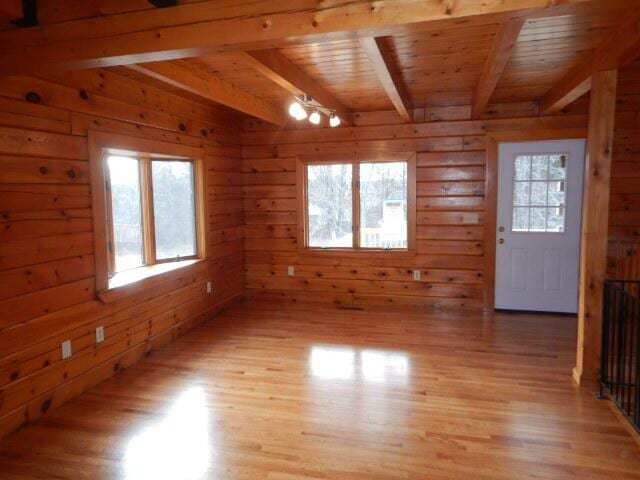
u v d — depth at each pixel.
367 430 2.48
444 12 1.68
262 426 2.54
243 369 3.36
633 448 2.27
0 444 2.38
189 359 3.57
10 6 2.02
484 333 4.13
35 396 2.62
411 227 4.99
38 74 2.57
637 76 3.96
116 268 3.65
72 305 2.89
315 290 5.38
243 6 1.88
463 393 2.91
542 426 2.49
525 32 2.62
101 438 2.43
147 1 1.98
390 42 2.75
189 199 4.49
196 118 4.37
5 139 2.41
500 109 4.63
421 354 3.62
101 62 2.13
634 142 4.23
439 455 2.24
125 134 3.35
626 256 4.30
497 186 4.73
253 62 2.69
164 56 2.06
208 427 2.53
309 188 5.35
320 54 3.02
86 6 2.04
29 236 2.57
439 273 4.97
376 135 4.98
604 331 2.86
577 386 3.00
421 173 4.91
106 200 3.51
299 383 3.10
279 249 5.44
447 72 3.45
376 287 5.19
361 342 3.93
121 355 3.36
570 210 4.61
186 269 4.20
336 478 2.07
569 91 3.51
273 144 5.32
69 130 2.83
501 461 2.18
